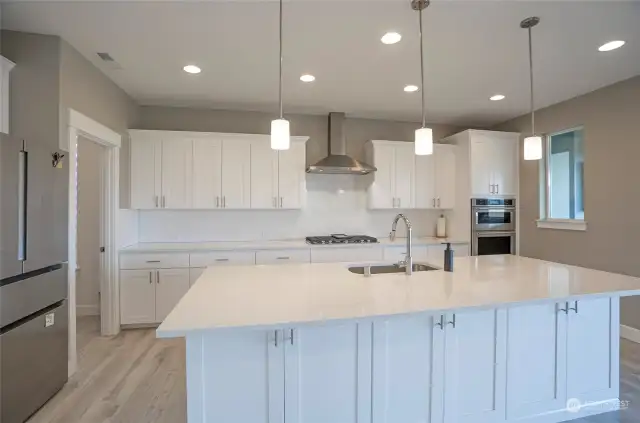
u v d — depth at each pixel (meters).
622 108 3.50
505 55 2.94
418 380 1.95
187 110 4.43
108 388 2.59
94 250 4.51
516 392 2.12
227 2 2.20
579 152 4.06
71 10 2.30
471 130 4.64
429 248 4.57
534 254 4.55
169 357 3.14
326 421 1.82
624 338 3.51
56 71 2.64
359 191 4.99
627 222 3.45
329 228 4.90
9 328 2.06
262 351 1.74
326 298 1.79
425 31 2.54
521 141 4.78
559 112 4.19
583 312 2.27
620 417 2.26
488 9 2.27
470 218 4.64
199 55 2.95
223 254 4.05
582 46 2.77
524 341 2.14
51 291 2.42
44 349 2.36
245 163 4.34
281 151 4.43
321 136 4.82
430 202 4.88
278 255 4.17
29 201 2.18
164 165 4.13
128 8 2.28
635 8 2.25
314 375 1.80
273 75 3.37
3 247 1.98
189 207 4.20
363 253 4.40
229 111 4.54
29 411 2.21
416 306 1.65
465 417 2.03
